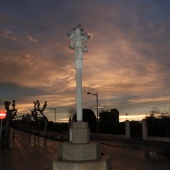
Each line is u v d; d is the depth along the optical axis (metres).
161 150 23.19
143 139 36.03
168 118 34.31
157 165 13.93
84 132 10.40
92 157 9.95
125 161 15.59
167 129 33.56
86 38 11.52
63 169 9.45
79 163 9.34
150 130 36.47
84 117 60.19
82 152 9.90
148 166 13.55
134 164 14.27
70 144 10.05
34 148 23.62
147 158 17.39
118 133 47.97
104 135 49.03
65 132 72.19
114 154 20.02
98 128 54.91
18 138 41.47
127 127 41.31
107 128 53.19
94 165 9.45
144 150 23.47
